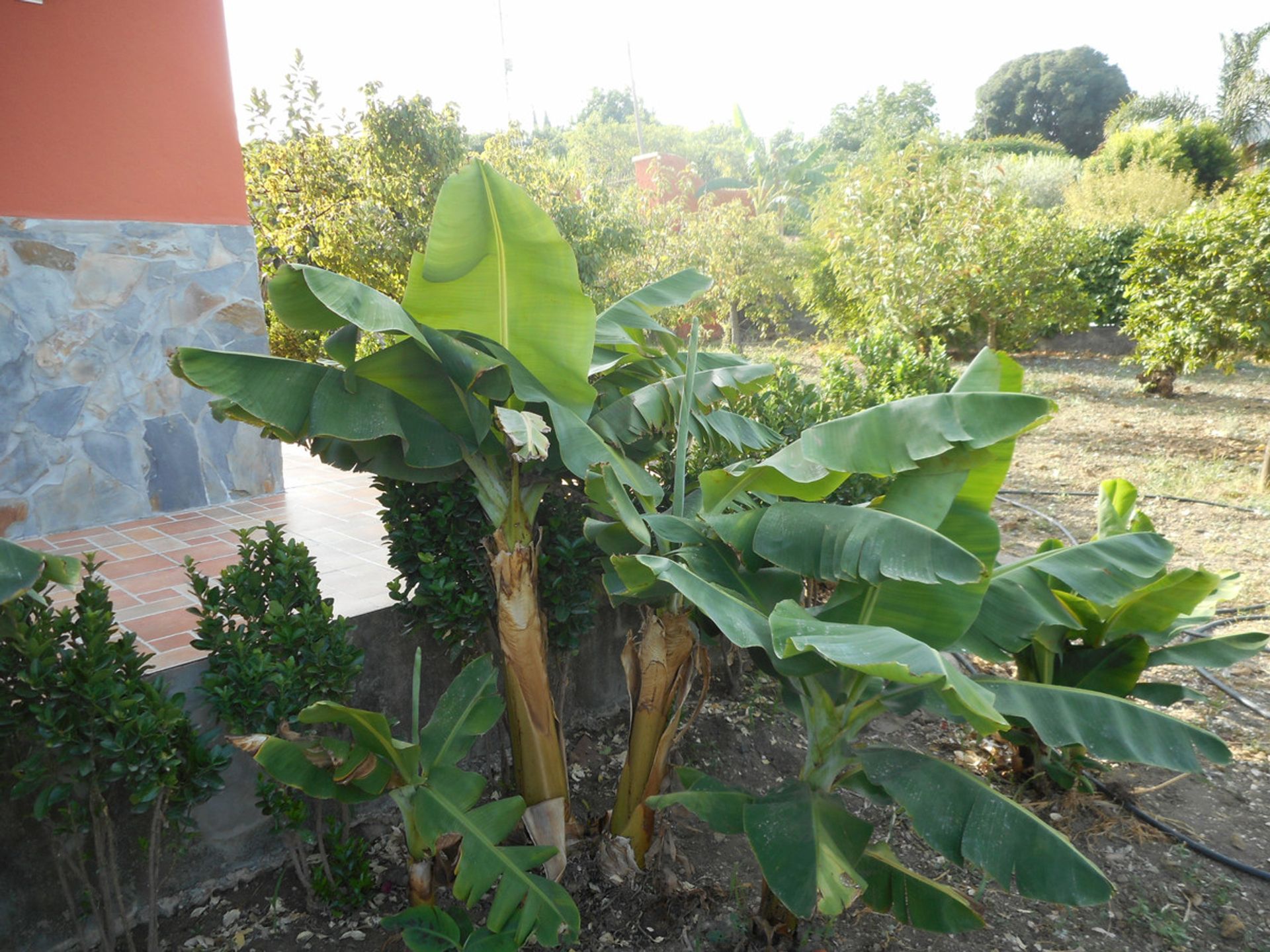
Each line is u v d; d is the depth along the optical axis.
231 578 3.82
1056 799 4.95
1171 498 10.08
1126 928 4.02
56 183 6.29
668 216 20.28
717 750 5.39
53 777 3.43
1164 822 4.77
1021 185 29.95
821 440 3.46
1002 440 3.12
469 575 4.51
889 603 3.36
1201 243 11.58
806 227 24.33
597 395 3.87
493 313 3.62
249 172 11.61
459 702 3.73
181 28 6.75
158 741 3.21
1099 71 57.22
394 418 3.54
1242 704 5.97
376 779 3.29
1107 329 20.73
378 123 10.48
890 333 9.84
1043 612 3.69
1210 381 17.47
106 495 6.77
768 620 3.12
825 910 2.81
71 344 6.49
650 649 3.90
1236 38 39.06
